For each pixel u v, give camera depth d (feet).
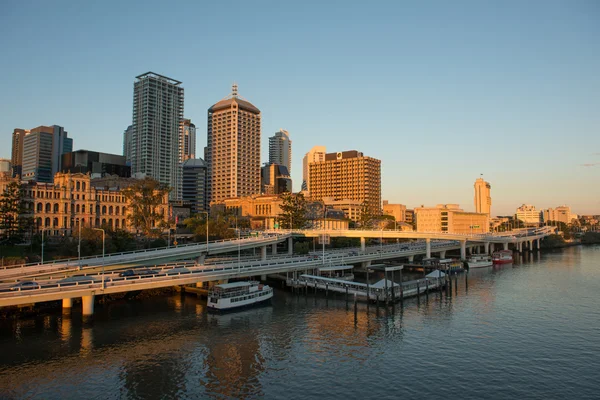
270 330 239.50
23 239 432.66
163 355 200.13
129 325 245.04
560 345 212.84
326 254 460.14
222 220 549.54
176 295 323.37
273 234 512.22
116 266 312.91
